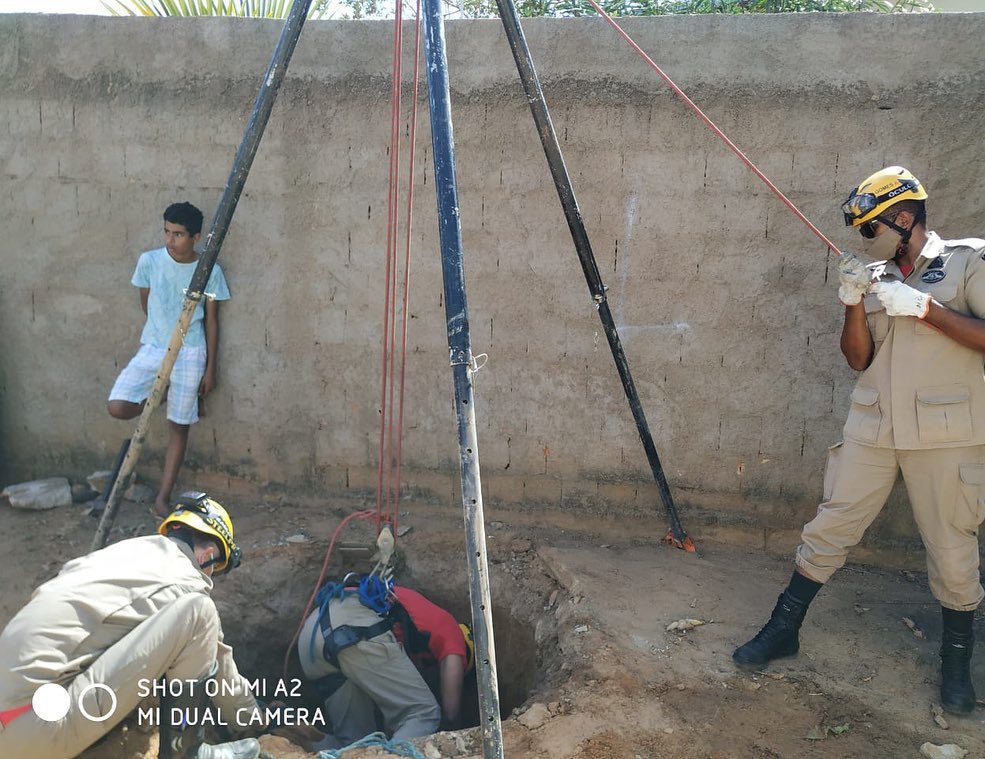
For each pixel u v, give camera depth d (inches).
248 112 185.5
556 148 152.4
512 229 177.5
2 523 188.9
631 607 154.4
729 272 170.4
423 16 120.7
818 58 162.2
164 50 187.5
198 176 189.6
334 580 180.1
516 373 182.1
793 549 175.2
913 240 126.4
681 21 166.2
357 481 194.1
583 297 176.7
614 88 170.1
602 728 124.5
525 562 175.3
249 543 181.0
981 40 156.3
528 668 161.0
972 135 157.8
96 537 165.2
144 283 187.2
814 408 170.4
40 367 203.3
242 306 191.8
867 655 140.9
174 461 190.7
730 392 173.6
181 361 187.2
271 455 196.7
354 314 187.5
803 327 168.9
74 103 191.9
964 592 127.5
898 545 169.6
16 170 196.5
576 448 182.1
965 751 119.3
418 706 152.6
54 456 206.2
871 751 120.1
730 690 132.6
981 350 120.5
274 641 174.7
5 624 154.0
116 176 193.0
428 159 179.5
